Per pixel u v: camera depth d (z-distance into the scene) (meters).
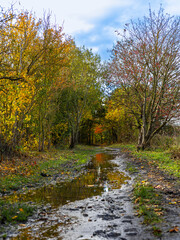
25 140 18.30
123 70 21.09
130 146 30.86
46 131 24.12
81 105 30.56
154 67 18.41
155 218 4.69
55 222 4.84
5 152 13.38
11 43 13.11
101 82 29.61
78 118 30.84
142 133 22.62
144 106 20.17
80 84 28.42
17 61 14.39
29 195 7.11
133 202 6.08
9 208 5.46
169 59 17.92
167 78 18.45
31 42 15.34
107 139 67.19
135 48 19.94
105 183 8.87
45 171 11.38
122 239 3.92
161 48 18.34
